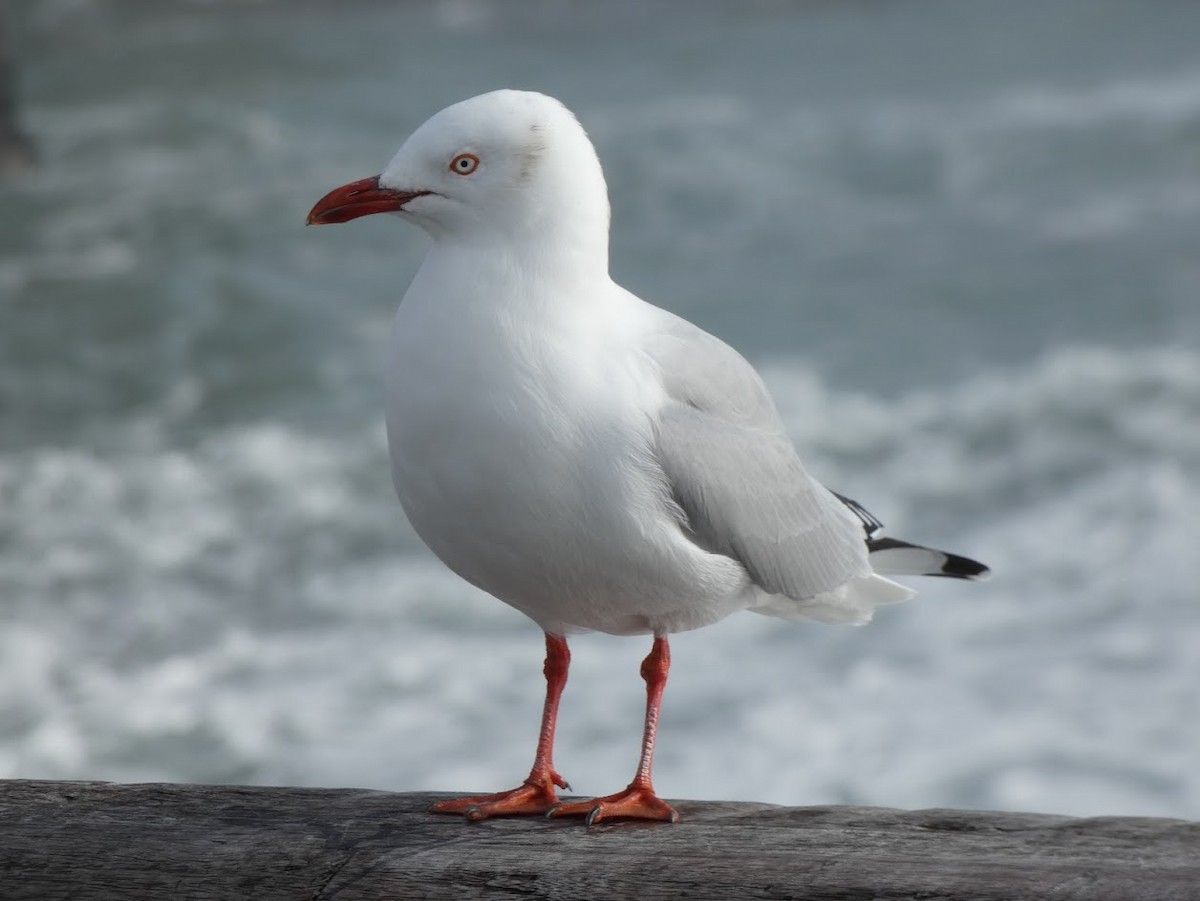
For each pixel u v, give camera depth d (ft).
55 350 72.49
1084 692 35.94
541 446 14.34
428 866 13.19
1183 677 36.32
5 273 86.74
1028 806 31.37
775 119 117.19
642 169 103.50
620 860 13.15
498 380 14.32
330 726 37.09
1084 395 58.08
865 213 91.50
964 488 50.83
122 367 69.77
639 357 15.10
